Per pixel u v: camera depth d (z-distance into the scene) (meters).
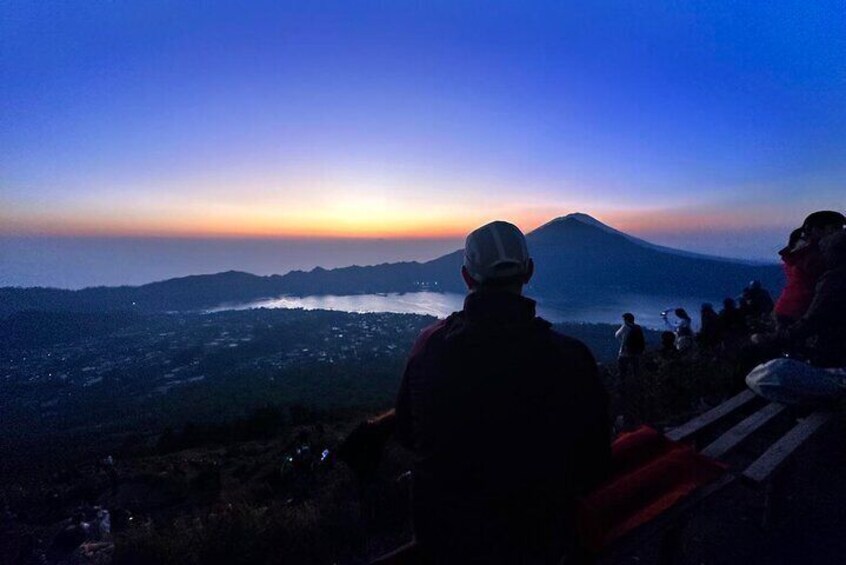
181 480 9.54
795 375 3.60
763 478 2.56
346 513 3.96
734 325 8.73
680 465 2.45
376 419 2.00
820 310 3.94
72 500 8.48
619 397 6.54
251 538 3.71
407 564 1.62
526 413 1.41
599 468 1.66
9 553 5.14
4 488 9.21
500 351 1.43
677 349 9.12
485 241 1.55
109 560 3.98
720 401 5.49
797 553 3.00
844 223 4.55
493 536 1.41
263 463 10.22
